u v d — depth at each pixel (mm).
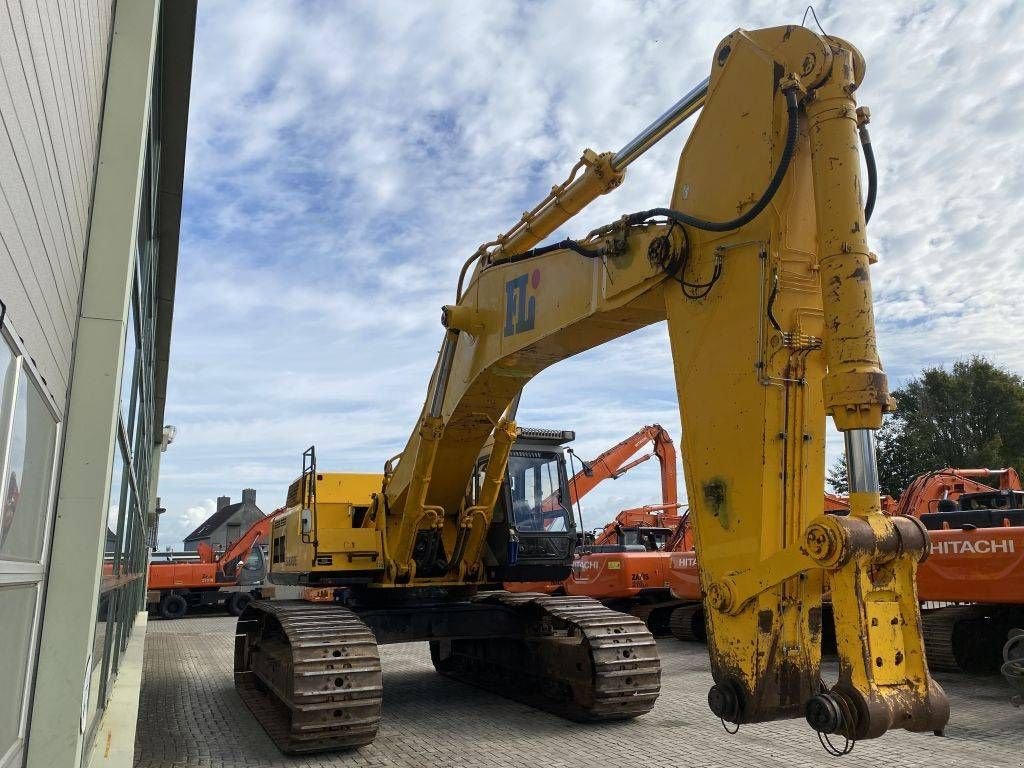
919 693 2912
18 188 2066
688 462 3889
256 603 8336
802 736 6730
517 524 8391
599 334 5453
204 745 6684
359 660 6320
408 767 5926
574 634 8055
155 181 5879
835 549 2920
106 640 5008
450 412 7152
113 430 3266
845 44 3537
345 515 8875
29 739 2955
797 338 3555
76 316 3230
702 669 10820
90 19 2969
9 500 2180
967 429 33906
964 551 9055
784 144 3629
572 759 6062
